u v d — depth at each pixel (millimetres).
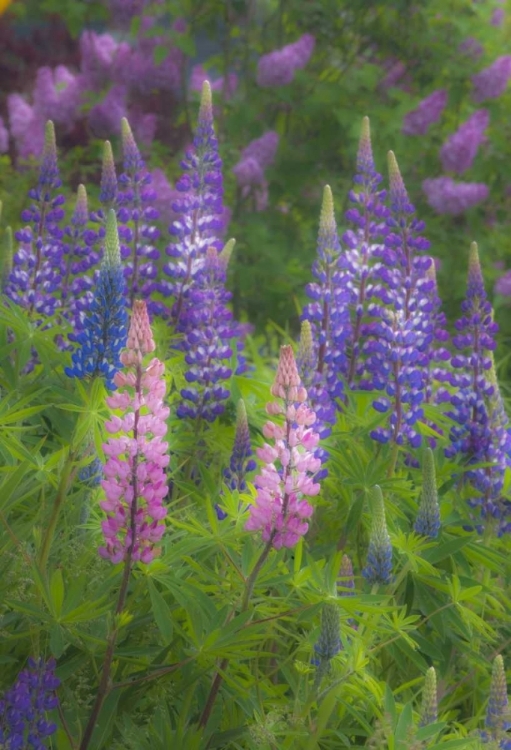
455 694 3107
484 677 3115
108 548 2754
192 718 2904
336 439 3160
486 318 3262
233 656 2799
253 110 4621
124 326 2881
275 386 2783
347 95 4617
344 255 3275
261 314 4508
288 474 2785
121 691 2867
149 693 2895
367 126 3311
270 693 2916
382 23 4707
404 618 3000
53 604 2744
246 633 2789
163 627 2781
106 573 2854
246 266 4484
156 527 2754
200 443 3260
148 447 2738
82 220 3363
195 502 3121
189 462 3211
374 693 2877
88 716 2846
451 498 3197
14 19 6480
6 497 2863
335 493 3174
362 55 4852
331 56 4785
